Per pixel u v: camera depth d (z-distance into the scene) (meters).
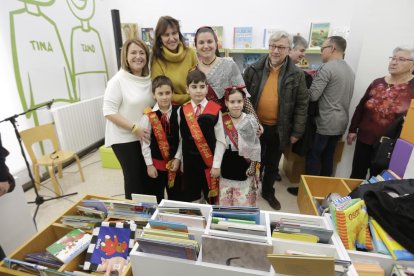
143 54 1.66
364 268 1.06
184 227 1.03
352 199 1.29
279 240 1.00
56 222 1.36
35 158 2.56
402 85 1.79
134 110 1.70
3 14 2.39
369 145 2.04
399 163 1.57
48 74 2.91
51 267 1.15
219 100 1.70
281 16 3.63
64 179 2.90
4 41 2.42
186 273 1.00
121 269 1.09
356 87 2.27
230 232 1.02
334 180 2.10
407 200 1.18
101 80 3.87
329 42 2.17
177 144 1.73
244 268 0.96
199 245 1.09
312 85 2.21
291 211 2.30
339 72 2.09
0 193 1.29
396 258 1.08
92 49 3.62
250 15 3.72
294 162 2.76
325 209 1.59
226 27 3.84
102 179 2.90
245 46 3.76
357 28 2.41
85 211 1.40
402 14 1.94
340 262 0.87
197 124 1.55
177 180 1.88
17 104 2.59
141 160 1.85
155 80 1.60
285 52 1.89
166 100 1.61
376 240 1.17
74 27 3.26
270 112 2.08
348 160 2.51
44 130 2.62
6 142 2.53
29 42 2.65
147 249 1.01
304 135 2.36
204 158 1.62
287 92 1.98
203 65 1.69
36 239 1.26
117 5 4.01
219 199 1.73
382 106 1.89
